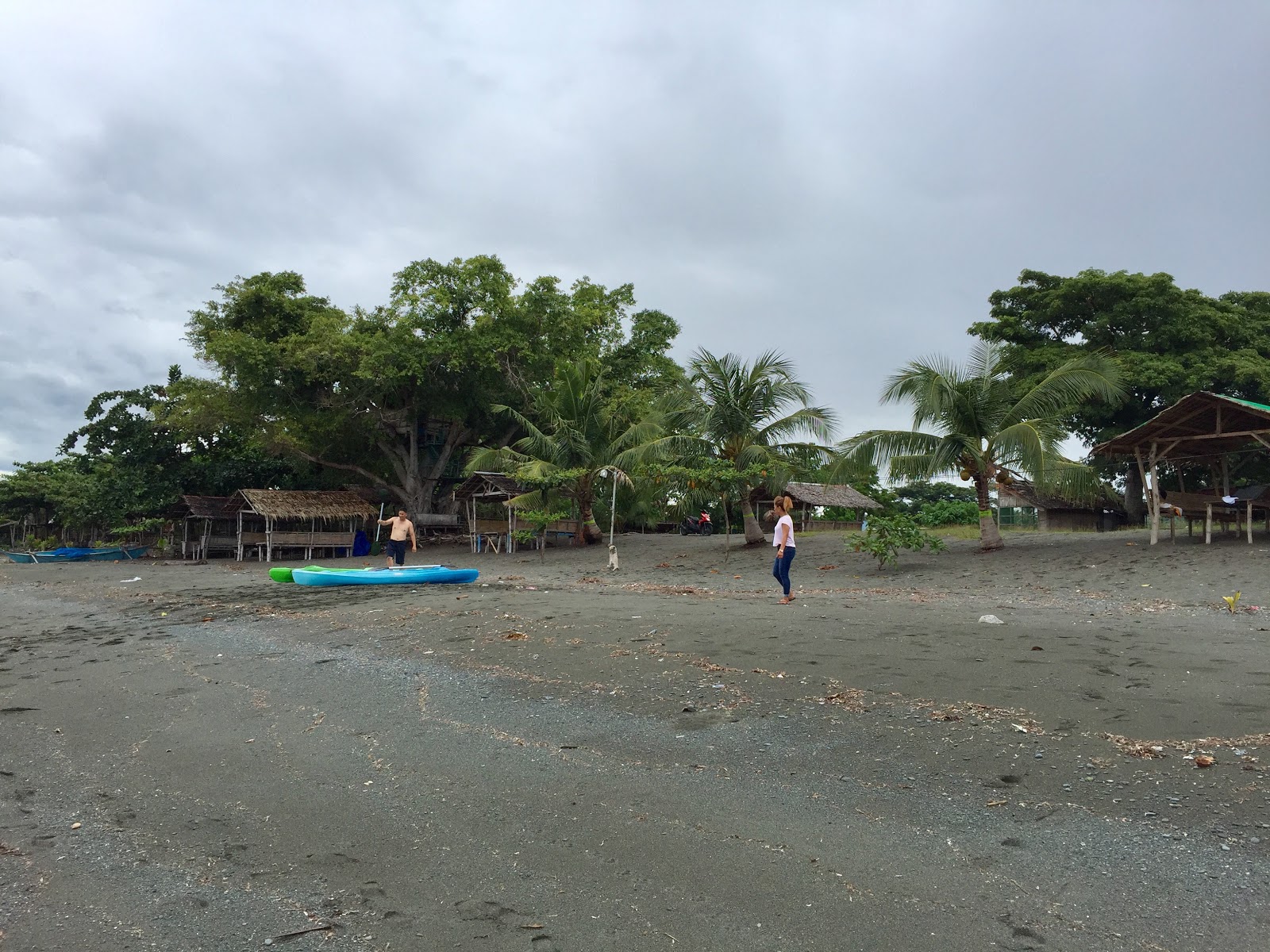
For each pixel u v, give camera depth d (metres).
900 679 6.81
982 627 8.98
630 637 9.16
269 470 38.38
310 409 32.66
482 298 31.58
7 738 6.46
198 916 3.63
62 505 43.72
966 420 19.41
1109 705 5.84
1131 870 3.67
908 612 10.47
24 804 5.06
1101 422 30.59
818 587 15.79
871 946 3.20
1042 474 17.55
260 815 4.74
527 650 8.84
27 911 3.72
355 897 3.75
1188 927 3.23
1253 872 3.58
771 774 5.02
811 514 41.12
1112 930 3.24
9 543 52.69
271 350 30.05
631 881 3.80
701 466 22.72
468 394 33.53
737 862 3.94
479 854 4.14
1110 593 12.99
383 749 5.82
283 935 3.45
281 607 13.66
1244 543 16.59
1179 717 5.51
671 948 3.24
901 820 4.30
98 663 9.31
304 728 6.38
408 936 3.40
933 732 5.54
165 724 6.63
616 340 37.06
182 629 11.78
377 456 39.41
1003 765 4.93
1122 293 30.02
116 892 3.87
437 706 6.87
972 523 41.00
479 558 27.50
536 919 3.50
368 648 9.52
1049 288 32.75
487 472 30.86
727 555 22.50
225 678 8.27
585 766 5.32
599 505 33.22
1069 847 3.91
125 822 4.71
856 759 5.18
